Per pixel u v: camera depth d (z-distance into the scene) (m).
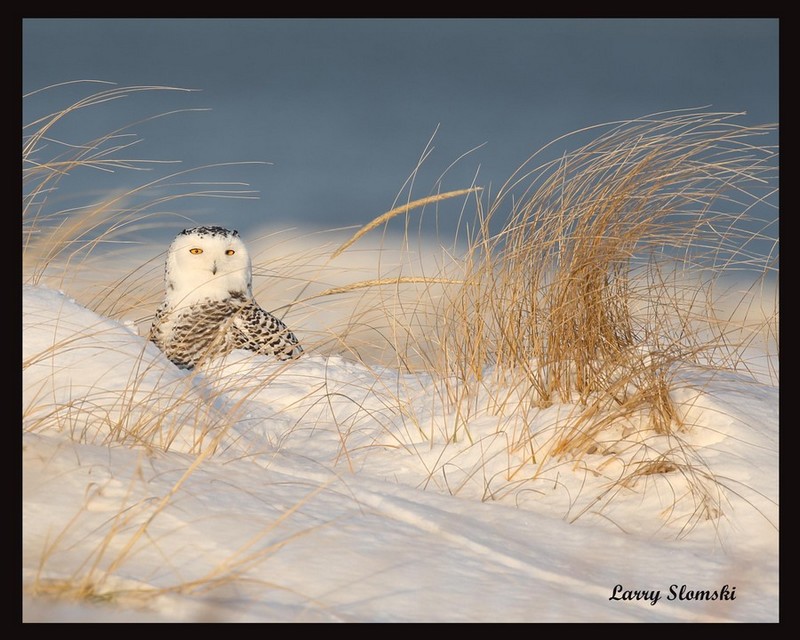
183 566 8.52
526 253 15.17
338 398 15.64
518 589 9.12
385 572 9.00
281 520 9.78
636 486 12.45
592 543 10.99
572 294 14.63
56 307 14.84
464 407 14.79
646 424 13.64
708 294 16.52
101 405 12.30
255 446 12.94
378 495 11.30
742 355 16.81
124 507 9.45
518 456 13.34
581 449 13.22
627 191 14.74
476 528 10.78
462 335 16.05
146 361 13.93
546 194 15.35
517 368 15.12
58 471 10.01
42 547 8.53
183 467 10.95
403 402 15.37
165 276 19.09
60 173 17.73
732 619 9.12
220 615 7.66
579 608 8.85
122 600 7.77
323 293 16.80
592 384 14.31
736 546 11.18
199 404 12.70
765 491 11.96
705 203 15.77
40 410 11.90
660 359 14.28
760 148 15.88
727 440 13.10
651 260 15.59
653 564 10.48
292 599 8.16
